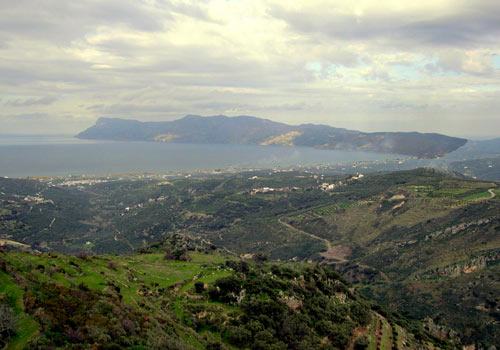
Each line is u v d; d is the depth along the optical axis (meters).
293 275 71.06
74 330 30.05
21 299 31.50
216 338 45.69
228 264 75.38
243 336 46.06
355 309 68.06
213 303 54.94
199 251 104.25
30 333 27.39
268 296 58.59
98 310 35.47
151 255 87.31
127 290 50.22
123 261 71.75
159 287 57.50
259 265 80.25
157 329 38.12
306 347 48.00
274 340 46.97
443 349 68.00
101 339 30.14
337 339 54.75
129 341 32.44
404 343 63.22
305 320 55.25
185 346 36.22
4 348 25.20
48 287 36.19
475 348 76.12
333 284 77.44
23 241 176.50
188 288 59.12
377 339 61.50
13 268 37.56
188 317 48.50
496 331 76.88
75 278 46.88
